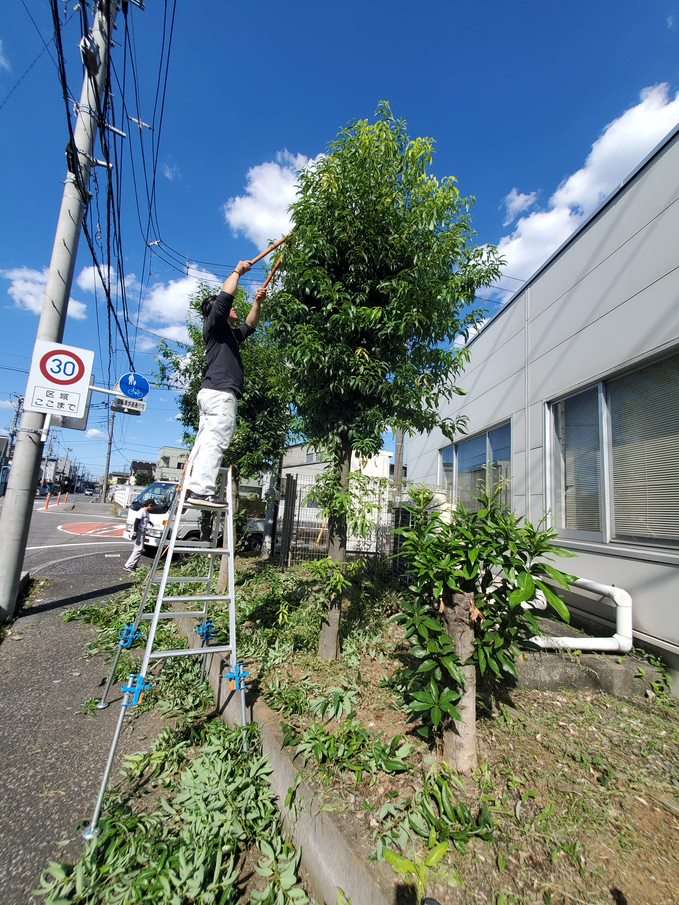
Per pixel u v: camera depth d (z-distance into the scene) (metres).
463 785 2.09
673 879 1.66
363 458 3.64
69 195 5.69
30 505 5.52
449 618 2.30
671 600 3.23
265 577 6.62
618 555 3.75
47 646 4.56
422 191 3.12
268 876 1.91
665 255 3.50
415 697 2.22
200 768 2.44
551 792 2.10
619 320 3.96
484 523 2.43
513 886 1.59
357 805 1.96
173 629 4.93
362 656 3.60
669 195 3.50
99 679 3.84
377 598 4.87
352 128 3.21
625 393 3.97
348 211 3.05
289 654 3.61
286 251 3.24
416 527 2.72
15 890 1.83
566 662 3.23
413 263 3.14
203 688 3.54
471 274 3.42
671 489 3.44
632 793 2.12
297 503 7.93
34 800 2.35
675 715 2.89
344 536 3.57
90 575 7.88
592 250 4.38
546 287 5.14
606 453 4.12
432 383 3.50
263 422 7.01
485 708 2.78
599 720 2.77
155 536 9.40
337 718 2.67
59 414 5.52
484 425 6.56
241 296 6.29
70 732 3.02
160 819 2.17
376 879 1.56
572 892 1.58
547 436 4.99
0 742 2.87
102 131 5.49
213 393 3.33
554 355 4.91
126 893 1.75
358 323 3.04
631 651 3.46
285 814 2.16
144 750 2.82
